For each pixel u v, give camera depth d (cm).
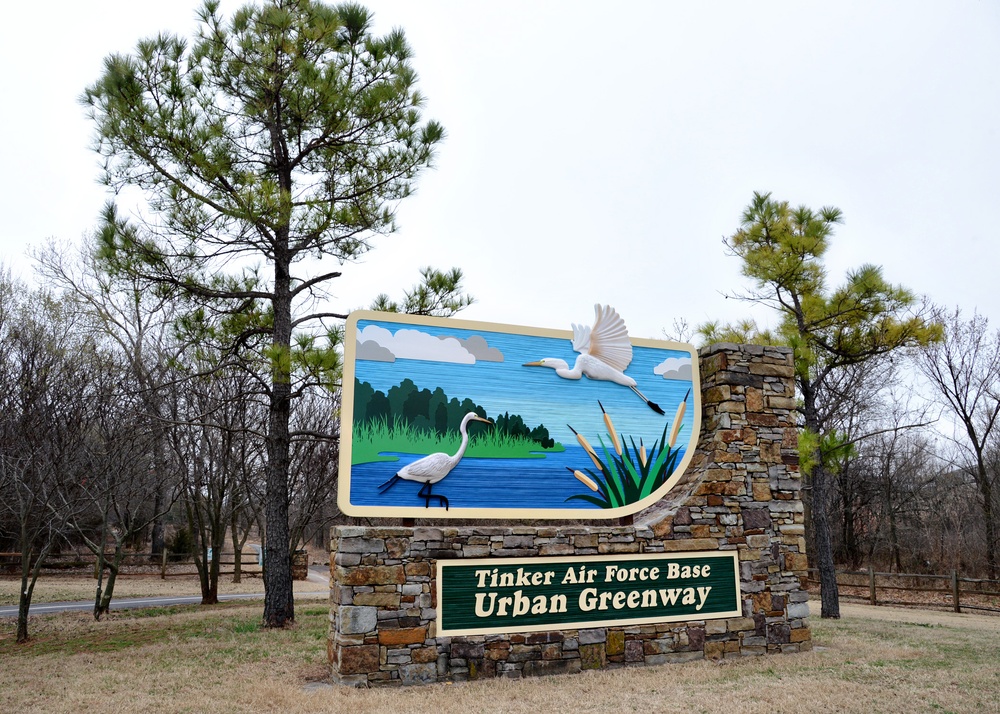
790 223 1477
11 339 1703
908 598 2045
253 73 1204
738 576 988
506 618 859
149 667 880
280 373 1154
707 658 947
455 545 852
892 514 2906
